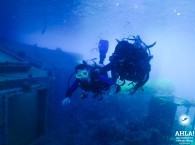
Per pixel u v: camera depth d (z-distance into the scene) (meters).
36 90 8.30
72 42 64.69
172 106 12.95
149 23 23.50
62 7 20.84
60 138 11.79
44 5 20.78
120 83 3.78
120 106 16.09
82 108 15.35
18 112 7.27
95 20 25.83
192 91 87.06
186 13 17.52
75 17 25.33
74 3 18.88
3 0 19.20
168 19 20.39
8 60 9.09
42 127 9.31
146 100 18.17
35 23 31.98
